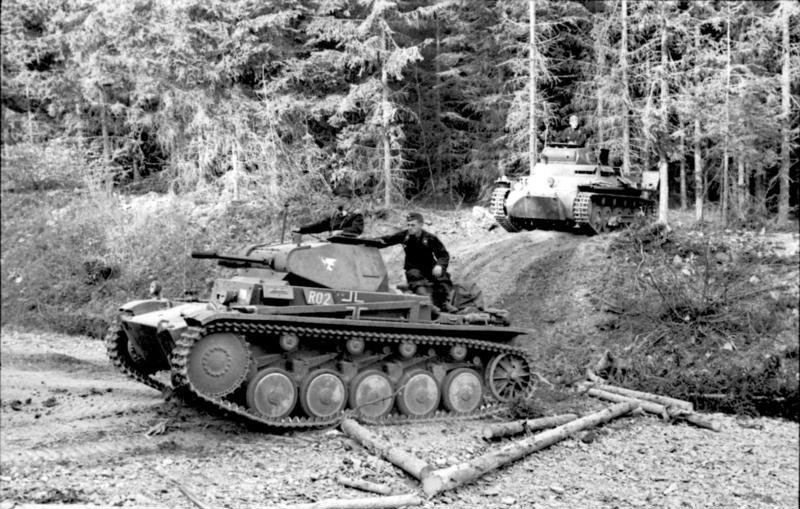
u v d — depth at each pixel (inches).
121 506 251.4
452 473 306.2
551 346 577.0
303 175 871.1
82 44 903.7
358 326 381.4
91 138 1018.7
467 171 964.0
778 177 1012.5
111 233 808.9
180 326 351.9
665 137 863.7
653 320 585.3
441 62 968.9
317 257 392.8
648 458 376.2
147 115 919.0
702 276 613.9
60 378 490.6
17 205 871.1
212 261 759.7
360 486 293.9
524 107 826.2
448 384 410.9
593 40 973.8
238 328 350.3
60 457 309.4
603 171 731.4
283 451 334.6
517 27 859.4
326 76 884.0
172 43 819.4
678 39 915.4
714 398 514.9
